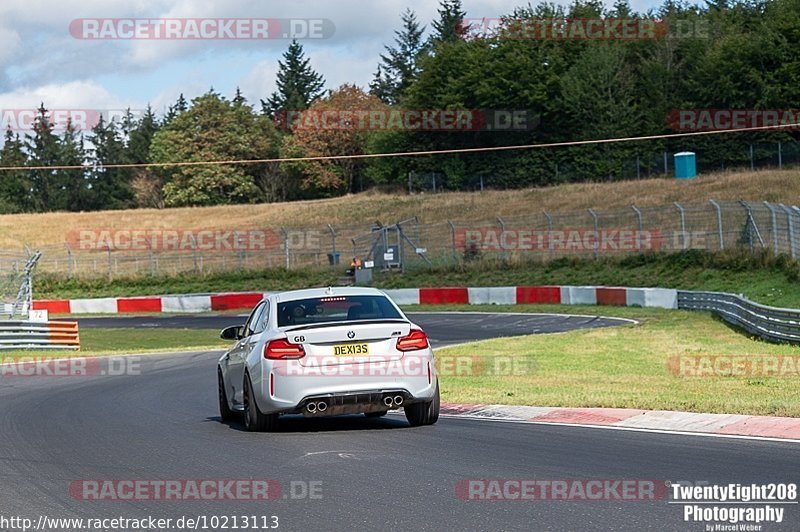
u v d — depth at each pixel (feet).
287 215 506.89
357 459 57.00
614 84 509.35
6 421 84.33
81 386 119.03
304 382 66.39
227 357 80.02
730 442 58.13
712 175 437.99
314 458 58.08
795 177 398.62
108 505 47.85
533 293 277.44
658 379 104.94
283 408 66.74
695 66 503.61
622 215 373.81
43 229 535.60
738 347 146.00
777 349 140.46
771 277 234.58
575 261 306.96
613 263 295.89
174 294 360.89
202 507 46.47
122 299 338.95
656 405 75.82
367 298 72.33
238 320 278.05
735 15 536.42
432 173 541.34
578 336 170.71
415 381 68.08
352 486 49.29
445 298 294.66
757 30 497.46
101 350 205.46
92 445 68.08
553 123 525.34
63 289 375.86
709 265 263.49
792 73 465.47
